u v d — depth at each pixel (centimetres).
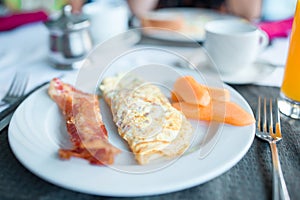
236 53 49
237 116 34
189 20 77
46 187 26
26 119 34
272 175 28
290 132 35
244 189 26
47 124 34
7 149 31
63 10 59
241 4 90
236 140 31
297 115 38
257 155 31
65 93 40
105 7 69
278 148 32
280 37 69
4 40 71
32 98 40
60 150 28
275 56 60
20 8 108
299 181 27
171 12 84
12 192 26
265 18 91
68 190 26
